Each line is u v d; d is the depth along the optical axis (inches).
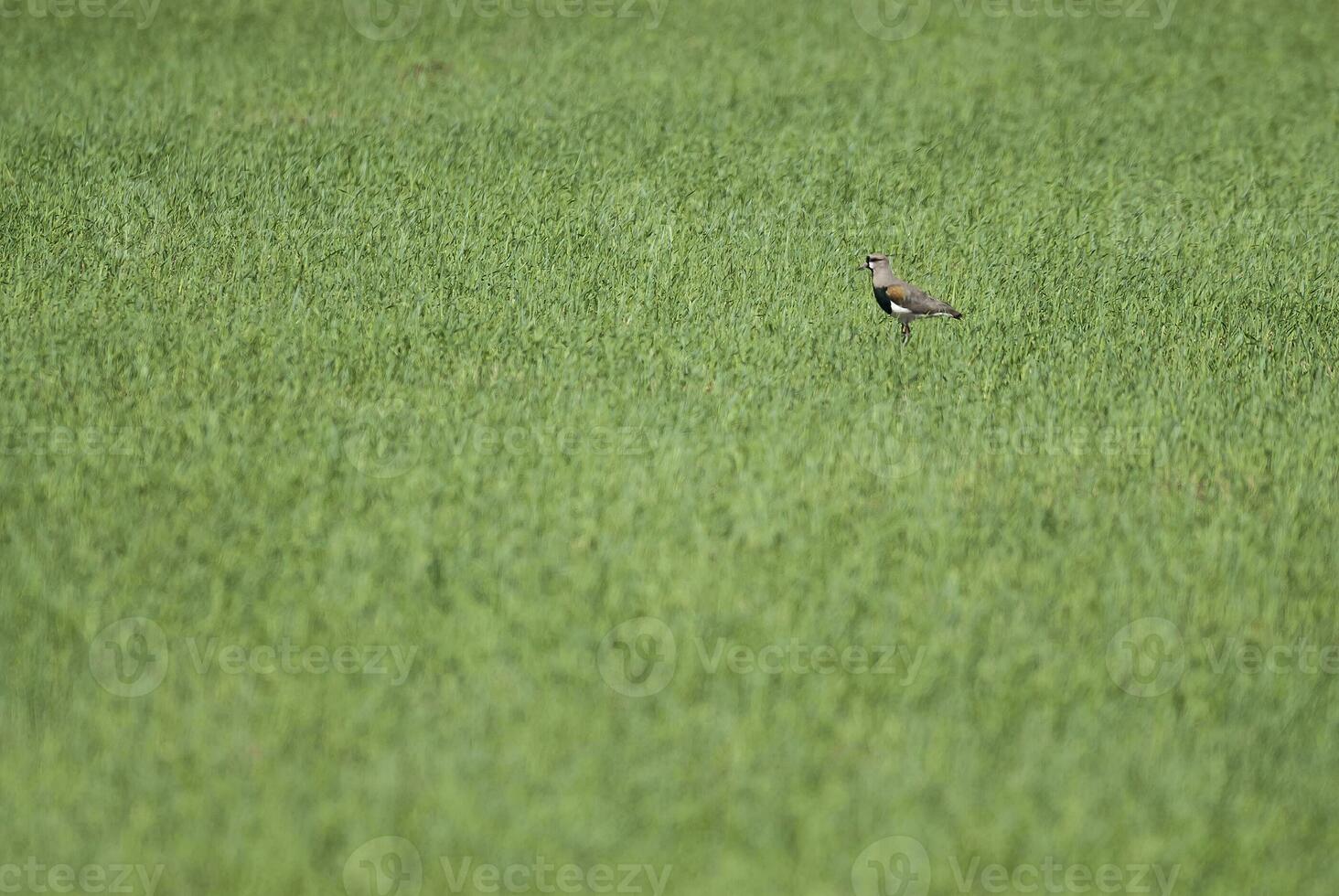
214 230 2258.9
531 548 1432.1
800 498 1541.6
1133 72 3494.1
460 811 1071.6
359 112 2970.0
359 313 1993.1
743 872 1029.8
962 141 2947.8
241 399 1724.9
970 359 1921.8
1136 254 2351.1
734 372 1847.9
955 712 1207.6
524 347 1908.2
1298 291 2229.3
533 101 3097.9
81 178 2460.6
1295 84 3420.3
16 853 1027.3
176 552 1389.0
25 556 1359.5
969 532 1486.2
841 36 3750.0
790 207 2502.5
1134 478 1622.8
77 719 1157.7
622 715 1189.1
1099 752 1173.7
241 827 1053.8
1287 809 1127.6
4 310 1942.7
